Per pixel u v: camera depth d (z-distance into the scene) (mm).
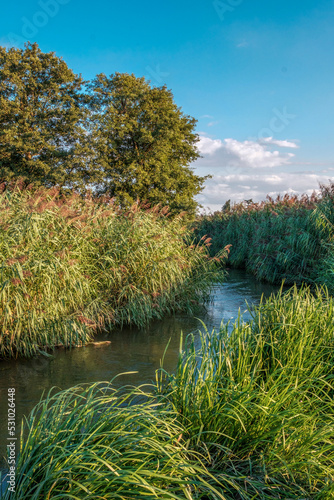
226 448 3049
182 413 3523
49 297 6895
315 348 4352
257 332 5055
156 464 2670
